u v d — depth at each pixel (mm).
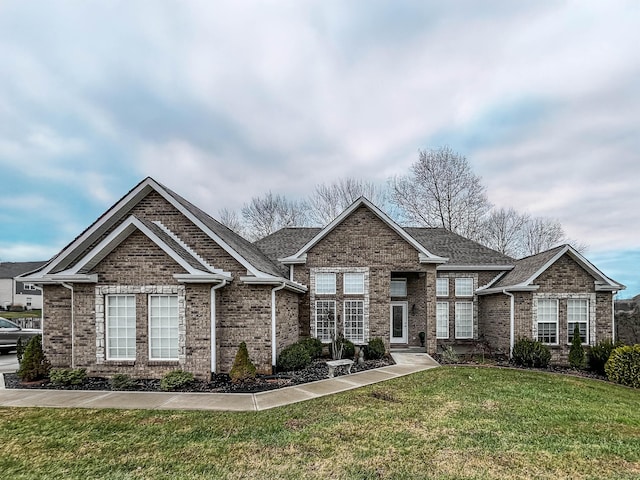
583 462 5883
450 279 20094
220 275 11914
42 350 12727
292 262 17203
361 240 17359
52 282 12750
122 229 11461
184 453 6062
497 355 17594
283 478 5262
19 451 6172
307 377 12016
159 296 11719
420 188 39000
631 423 7836
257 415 7988
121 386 10367
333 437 6742
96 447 6312
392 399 9297
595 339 16328
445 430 7148
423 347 18469
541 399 9586
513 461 5875
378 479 5246
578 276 16547
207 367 11391
